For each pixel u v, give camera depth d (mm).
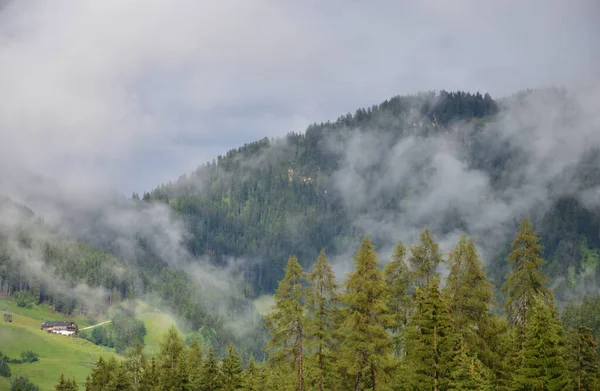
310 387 46125
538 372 41406
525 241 48125
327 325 44469
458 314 45812
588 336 48062
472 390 40406
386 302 44219
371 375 44500
